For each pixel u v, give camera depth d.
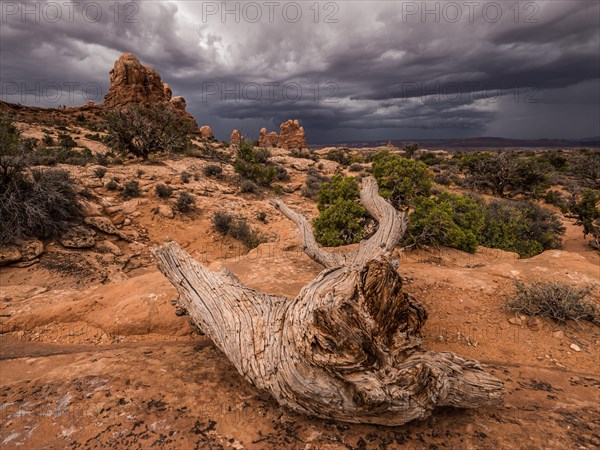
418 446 2.33
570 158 59.50
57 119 63.22
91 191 15.34
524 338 4.62
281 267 7.18
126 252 12.40
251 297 3.59
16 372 3.46
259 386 2.90
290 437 2.42
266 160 36.34
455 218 10.82
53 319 5.15
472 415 2.68
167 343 4.31
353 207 11.30
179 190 18.88
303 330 2.67
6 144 14.00
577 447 2.28
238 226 15.55
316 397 2.52
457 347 4.42
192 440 2.34
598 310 5.04
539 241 15.27
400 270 6.90
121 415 2.59
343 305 2.66
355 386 2.44
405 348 2.88
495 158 32.56
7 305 5.62
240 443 2.33
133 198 16.36
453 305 5.47
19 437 2.36
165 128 27.62
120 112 25.56
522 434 2.43
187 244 14.26
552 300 5.04
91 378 3.14
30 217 10.45
